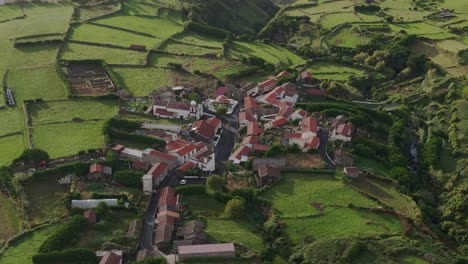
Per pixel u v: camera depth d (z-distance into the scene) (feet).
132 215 490.49
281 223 475.31
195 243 449.89
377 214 496.23
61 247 441.27
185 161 573.74
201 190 517.55
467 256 458.91
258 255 440.45
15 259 432.25
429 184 594.65
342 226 477.36
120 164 556.10
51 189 518.37
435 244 456.86
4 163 556.51
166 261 421.18
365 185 548.31
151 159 559.79
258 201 506.07
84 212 485.56
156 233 460.55
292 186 534.37
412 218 492.13
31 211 490.49
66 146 588.50
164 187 529.86
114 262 416.26
